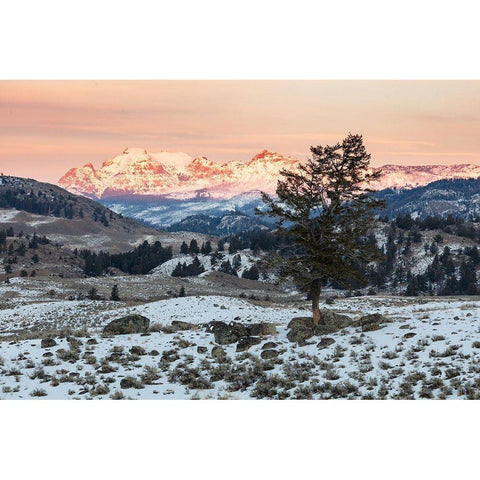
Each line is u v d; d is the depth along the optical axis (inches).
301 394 758.5
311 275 1206.3
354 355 944.3
